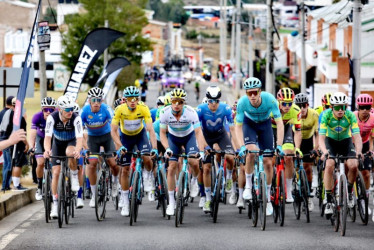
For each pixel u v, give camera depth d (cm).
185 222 1576
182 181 1539
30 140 1783
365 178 1597
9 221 1612
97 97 1703
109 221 1595
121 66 3531
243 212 1747
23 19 11031
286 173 1639
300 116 1688
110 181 1788
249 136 1576
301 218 1656
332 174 1519
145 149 1720
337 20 5484
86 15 7869
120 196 1816
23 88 2003
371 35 4894
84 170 2011
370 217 1650
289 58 9294
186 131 1606
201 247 1247
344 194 1381
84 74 2770
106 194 1661
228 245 1266
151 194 1903
